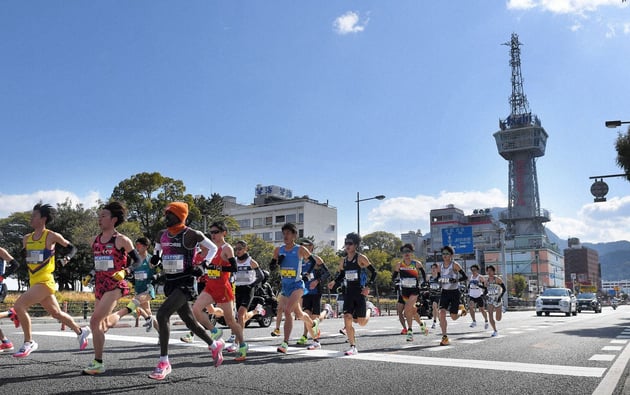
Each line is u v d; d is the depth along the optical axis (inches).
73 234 2009.1
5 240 2516.0
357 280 324.2
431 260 5265.8
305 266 336.8
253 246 2549.2
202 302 279.1
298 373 242.7
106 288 231.8
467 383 224.4
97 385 202.4
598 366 282.4
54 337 398.6
